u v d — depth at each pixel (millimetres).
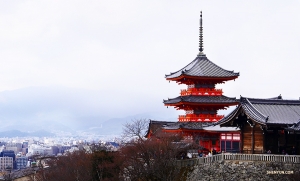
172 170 115625
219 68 157125
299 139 107750
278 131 108125
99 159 135125
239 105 109062
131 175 122188
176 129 147625
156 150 118750
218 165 106875
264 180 99250
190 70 153500
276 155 99312
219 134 143000
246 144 112062
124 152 132125
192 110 153625
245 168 102375
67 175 144500
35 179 194000
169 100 161000
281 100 112688
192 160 114250
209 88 154500
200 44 164875
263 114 107000
